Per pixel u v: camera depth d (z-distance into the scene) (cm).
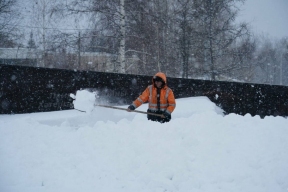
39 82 1097
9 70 1048
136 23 1869
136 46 1920
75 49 1778
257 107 1398
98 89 1214
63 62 2027
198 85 1382
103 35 1758
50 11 1734
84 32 1761
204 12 2002
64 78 1141
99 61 1944
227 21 2022
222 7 2008
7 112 1048
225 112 1333
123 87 1269
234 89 1388
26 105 1076
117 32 1773
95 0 1720
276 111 1408
